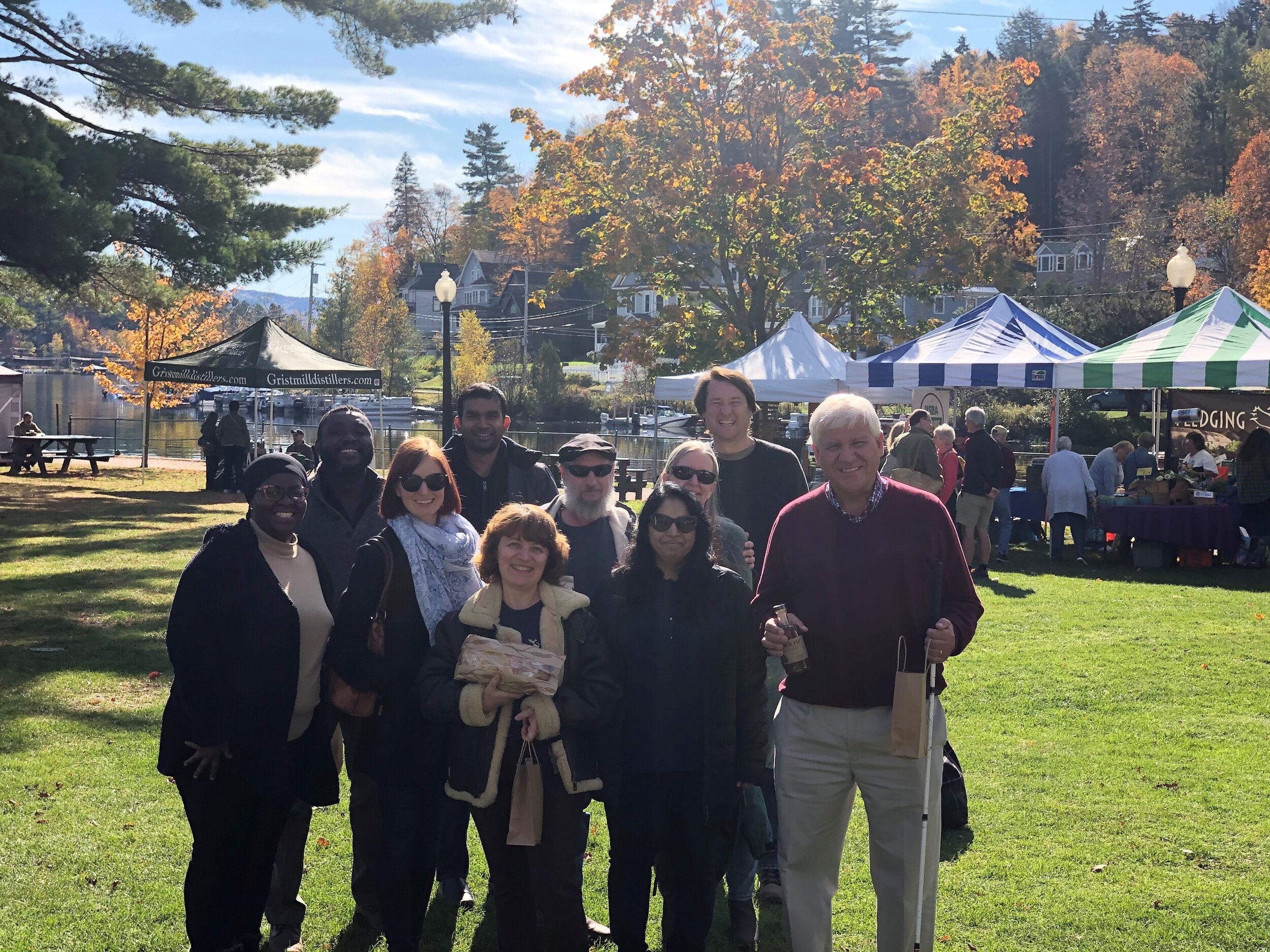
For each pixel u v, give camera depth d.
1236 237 62.94
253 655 4.02
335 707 4.24
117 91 23.67
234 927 4.11
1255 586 13.32
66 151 19.34
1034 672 8.80
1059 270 88.12
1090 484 15.52
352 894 4.82
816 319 62.22
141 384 33.09
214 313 36.66
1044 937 4.46
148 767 6.49
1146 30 114.00
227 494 23.45
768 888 4.91
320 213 23.67
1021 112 33.19
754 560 4.77
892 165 33.00
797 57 31.59
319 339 86.00
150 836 5.44
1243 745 6.95
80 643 9.62
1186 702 7.97
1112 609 11.62
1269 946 4.39
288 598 4.14
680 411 70.25
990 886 4.93
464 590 4.32
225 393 89.00
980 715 7.67
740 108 32.28
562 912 3.99
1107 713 7.71
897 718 3.68
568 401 70.62
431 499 4.34
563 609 4.01
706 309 33.34
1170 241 71.75
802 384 18.81
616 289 34.09
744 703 4.07
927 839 3.82
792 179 31.19
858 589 3.80
